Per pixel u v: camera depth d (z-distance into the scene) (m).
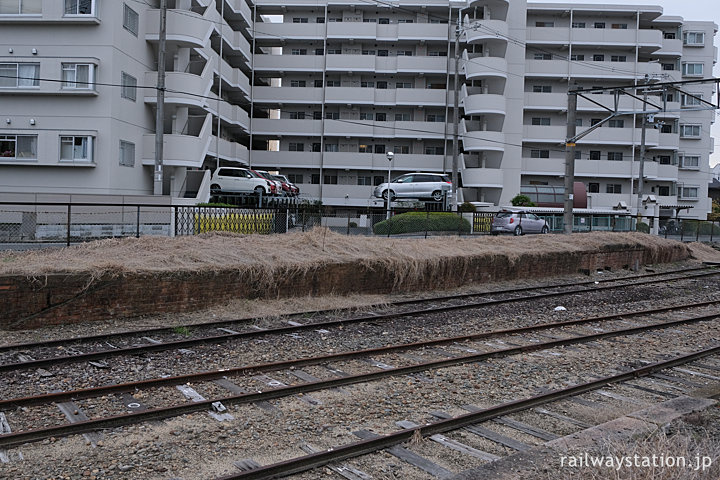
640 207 39.09
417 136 43.72
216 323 11.53
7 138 25.00
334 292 15.23
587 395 7.95
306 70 44.03
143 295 11.96
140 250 13.71
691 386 8.55
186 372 8.41
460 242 20.81
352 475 5.32
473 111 41.69
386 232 25.11
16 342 9.72
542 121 46.09
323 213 23.19
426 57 43.34
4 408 6.64
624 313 14.23
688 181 49.62
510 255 20.20
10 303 10.49
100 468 5.34
